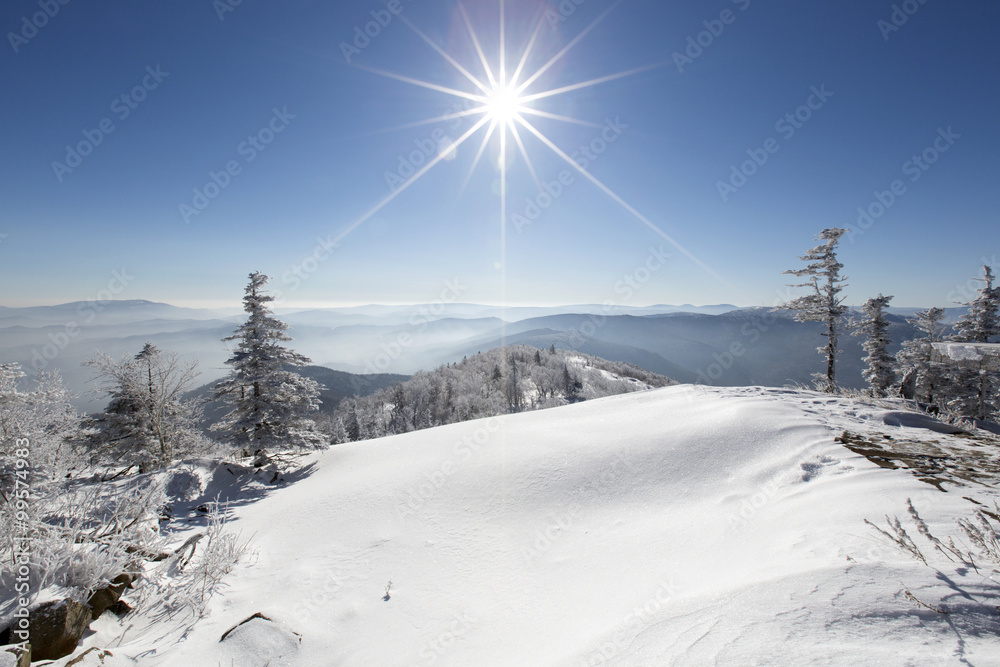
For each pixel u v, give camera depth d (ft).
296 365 58.95
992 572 9.18
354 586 23.27
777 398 38.88
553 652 12.55
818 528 15.49
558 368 314.14
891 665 6.73
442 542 27.58
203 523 36.22
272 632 17.97
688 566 17.04
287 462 56.85
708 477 27.43
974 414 69.77
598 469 32.04
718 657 8.11
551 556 23.41
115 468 58.85
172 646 16.94
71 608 15.33
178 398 64.59
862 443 25.20
